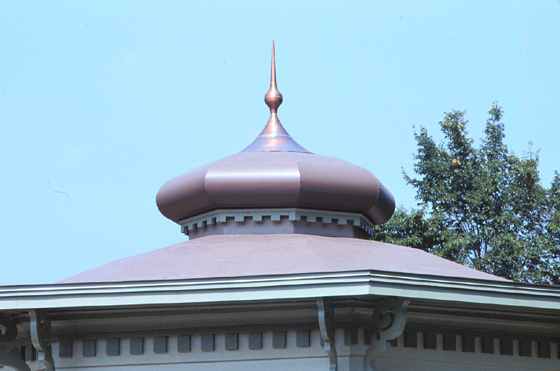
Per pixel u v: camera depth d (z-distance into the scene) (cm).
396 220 4872
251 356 2055
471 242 4812
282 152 2595
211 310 2073
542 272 4728
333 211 2517
